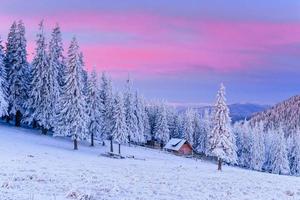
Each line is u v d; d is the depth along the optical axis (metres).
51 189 20.66
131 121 98.44
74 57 69.50
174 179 34.62
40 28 72.75
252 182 38.72
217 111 63.09
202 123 130.25
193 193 25.67
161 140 120.62
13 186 19.88
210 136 64.00
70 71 69.62
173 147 111.38
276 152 121.06
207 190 28.30
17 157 41.28
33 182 22.88
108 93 90.31
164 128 117.44
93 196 19.05
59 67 79.00
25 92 74.25
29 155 44.12
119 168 41.31
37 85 71.62
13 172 27.20
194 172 46.56
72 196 18.06
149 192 24.02
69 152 61.38
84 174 30.92
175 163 68.38
